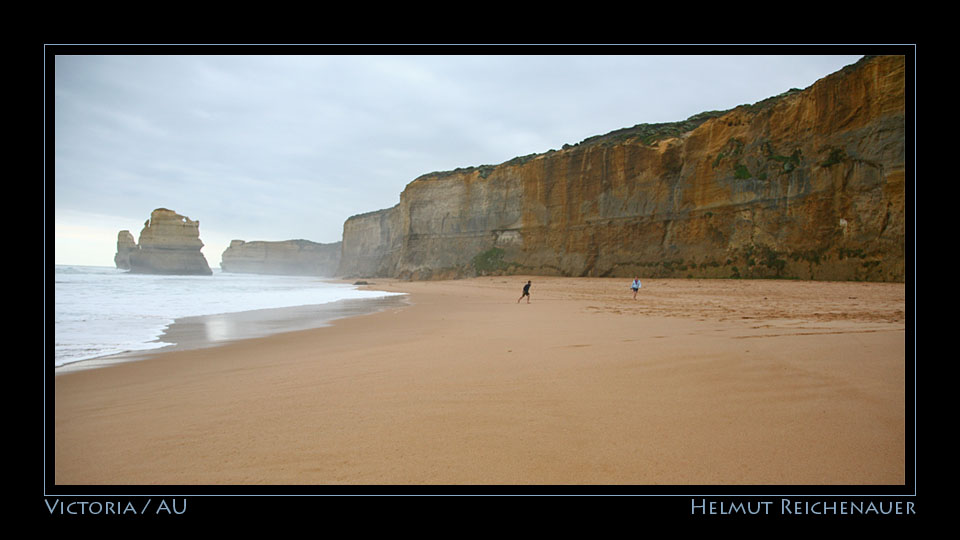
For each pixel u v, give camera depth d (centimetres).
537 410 354
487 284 3988
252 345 829
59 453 299
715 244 2939
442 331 929
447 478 252
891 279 1984
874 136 2153
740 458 264
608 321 978
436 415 350
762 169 2708
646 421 322
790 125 2598
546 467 260
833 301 1402
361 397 410
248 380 514
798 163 2517
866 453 265
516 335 795
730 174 2898
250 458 286
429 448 289
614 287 2775
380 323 1173
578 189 4147
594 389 405
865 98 2211
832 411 328
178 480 261
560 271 4119
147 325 1177
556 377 452
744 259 2700
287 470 268
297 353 717
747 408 341
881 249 2056
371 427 330
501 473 255
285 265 14600
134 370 608
